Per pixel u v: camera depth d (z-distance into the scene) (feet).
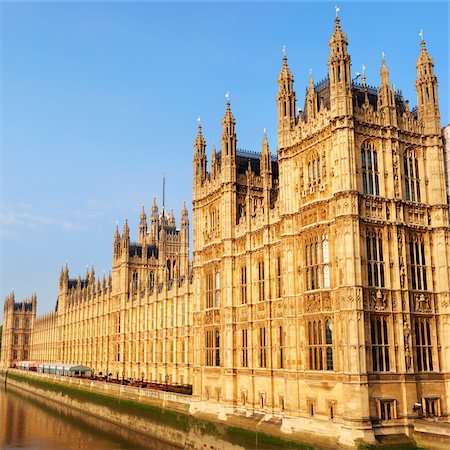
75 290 643.86
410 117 188.55
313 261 180.65
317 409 171.83
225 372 224.74
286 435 181.47
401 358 166.91
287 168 197.26
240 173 247.70
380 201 175.22
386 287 170.30
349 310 162.50
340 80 176.45
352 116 173.88
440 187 186.39
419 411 165.89
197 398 245.86
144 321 421.18
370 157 177.99
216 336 238.48
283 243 193.57
